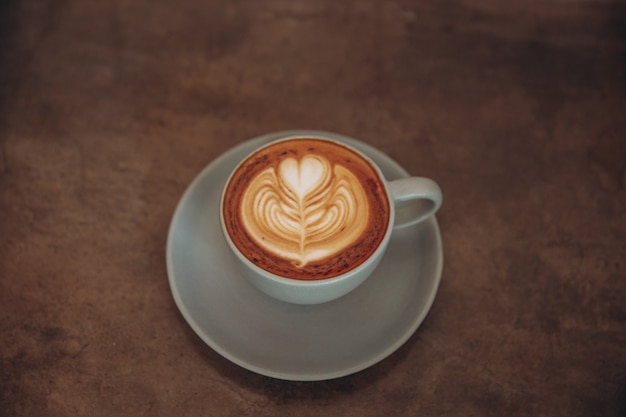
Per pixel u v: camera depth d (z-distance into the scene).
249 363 0.39
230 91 0.53
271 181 0.41
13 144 0.50
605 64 0.54
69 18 0.56
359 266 0.38
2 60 0.54
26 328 0.43
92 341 0.42
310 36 0.56
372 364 0.39
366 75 0.54
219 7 0.57
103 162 0.49
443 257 0.45
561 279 0.45
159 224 0.47
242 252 0.38
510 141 0.51
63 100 0.52
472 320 0.43
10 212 0.47
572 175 0.49
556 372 0.41
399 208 0.42
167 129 0.51
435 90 0.53
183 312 0.40
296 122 0.51
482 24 0.56
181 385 0.41
